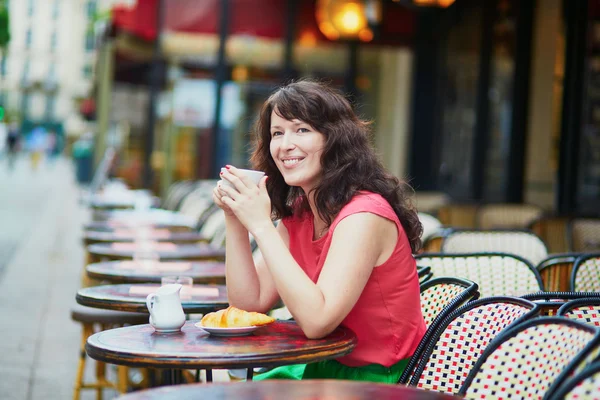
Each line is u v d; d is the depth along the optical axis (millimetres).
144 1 11766
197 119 12125
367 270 2492
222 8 11883
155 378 4305
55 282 8875
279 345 2342
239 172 2537
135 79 12828
